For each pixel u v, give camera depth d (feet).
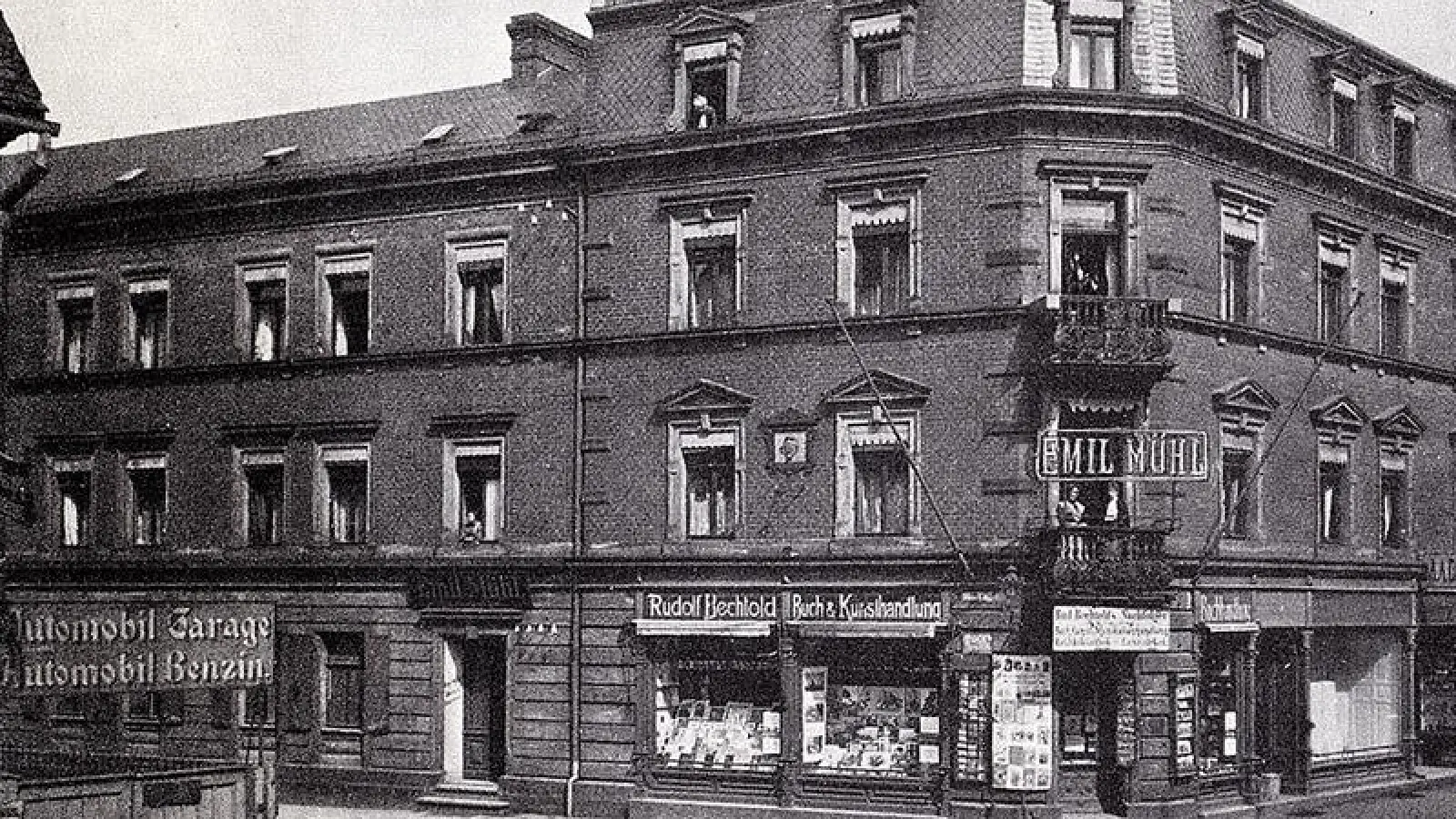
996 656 101.09
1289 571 113.80
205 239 130.31
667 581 111.24
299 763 122.62
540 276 116.98
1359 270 123.03
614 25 115.44
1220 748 108.17
